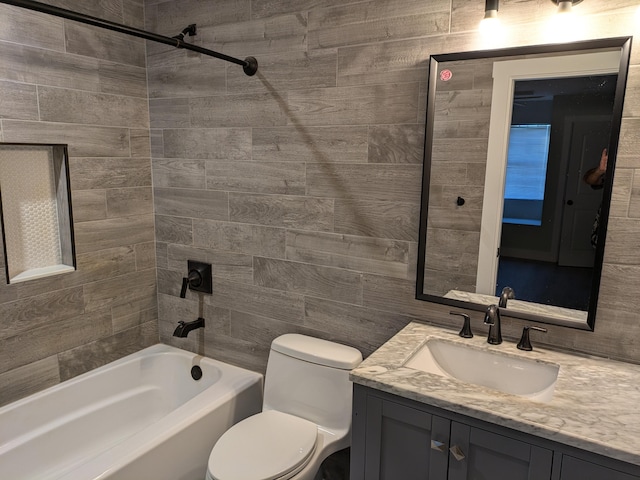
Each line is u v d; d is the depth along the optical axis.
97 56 2.24
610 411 1.27
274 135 2.14
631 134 1.46
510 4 1.58
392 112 1.85
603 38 1.46
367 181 1.95
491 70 1.63
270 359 2.11
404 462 1.48
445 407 1.33
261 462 1.67
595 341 1.62
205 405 2.05
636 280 1.52
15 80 1.94
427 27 1.73
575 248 1.59
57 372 2.24
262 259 2.30
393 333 2.01
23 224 2.11
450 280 1.83
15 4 1.36
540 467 1.24
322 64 1.97
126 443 1.76
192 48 1.85
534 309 1.69
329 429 1.95
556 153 1.58
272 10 2.05
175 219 2.55
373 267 2.00
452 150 1.74
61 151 2.16
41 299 2.14
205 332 2.57
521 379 1.62
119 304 2.50
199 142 2.38
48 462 2.13
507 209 1.69
